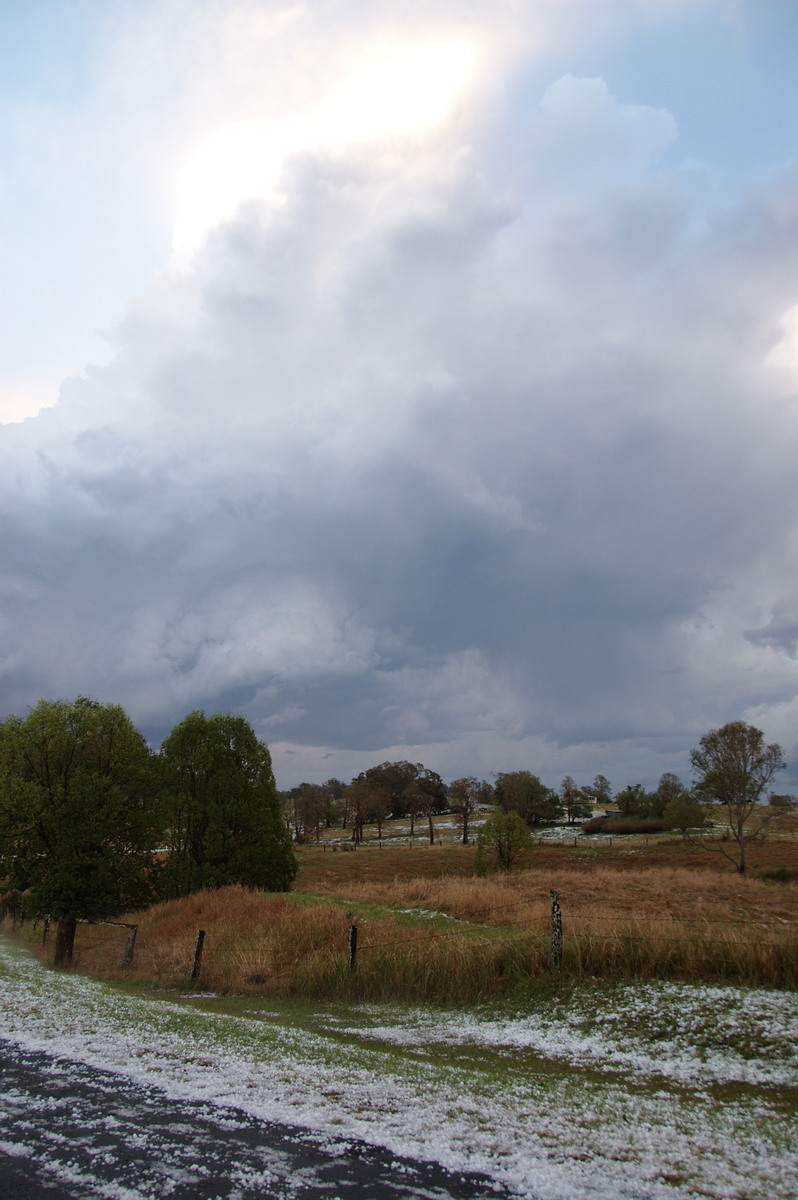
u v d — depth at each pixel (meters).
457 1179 4.32
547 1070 7.73
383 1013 11.40
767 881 35.91
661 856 60.25
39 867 22.11
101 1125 5.19
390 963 12.95
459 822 117.75
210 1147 4.77
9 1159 4.58
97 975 16.69
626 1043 8.69
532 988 11.32
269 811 30.89
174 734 30.66
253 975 14.38
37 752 23.08
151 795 25.80
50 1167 4.45
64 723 23.42
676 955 11.09
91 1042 7.81
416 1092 6.17
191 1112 5.47
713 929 12.03
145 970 16.20
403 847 84.00
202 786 30.75
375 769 138.62
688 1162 4.77
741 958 10.66
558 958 11.68
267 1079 6.39
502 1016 10.53
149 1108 5.56
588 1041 8.91
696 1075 7.39
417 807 109.69
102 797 22.45
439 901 23.88
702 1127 5.58
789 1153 5.00
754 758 48.16
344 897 27.47
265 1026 9.21
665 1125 5.61
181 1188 4.15
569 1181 4.34
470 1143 4.93
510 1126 5.35
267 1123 5.24
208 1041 7.98
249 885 29.38
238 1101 5.73
